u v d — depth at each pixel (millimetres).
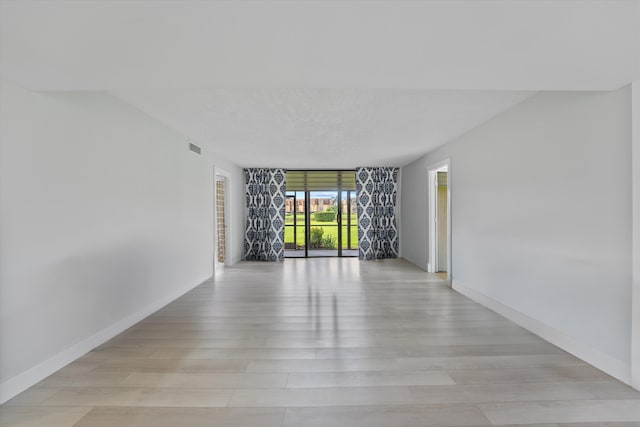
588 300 2533
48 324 2396
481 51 1837
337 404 2031
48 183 2412
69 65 1976
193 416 1915
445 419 1881
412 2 1380
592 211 2484
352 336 3115
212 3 1376
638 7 1401
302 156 6422
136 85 2330
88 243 2803
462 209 4699
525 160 3258
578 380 2289
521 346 2861
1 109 2102
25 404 2031
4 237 2102
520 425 1824
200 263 5418
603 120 2389
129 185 3387
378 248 8281
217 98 3193
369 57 1919
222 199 8117
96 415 1923
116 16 1469
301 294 4734
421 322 3498
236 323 3492
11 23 1514
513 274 3490
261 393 2154
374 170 8211
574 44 1742
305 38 1699
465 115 3736
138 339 3057
